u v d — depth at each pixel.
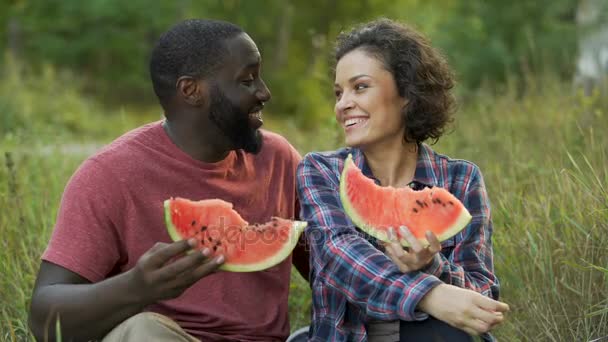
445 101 3.19
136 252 2.96
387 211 2.79
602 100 6.14
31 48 26.31
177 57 3.00
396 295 2.70
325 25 29.98
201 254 2.53
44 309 2.72
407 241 2.66
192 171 3.04
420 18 24.53
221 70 2.99
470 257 3.00
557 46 11.70
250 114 3.05
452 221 2.73
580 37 11.22
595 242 3.60
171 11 26.80
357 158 3.16
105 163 2.95
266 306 3.13
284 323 3.19
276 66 28.86
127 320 2.66
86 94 25.00
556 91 6.81
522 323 3.55
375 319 2.88
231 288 3.04
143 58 27.12
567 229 3.69
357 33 3.12
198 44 2.99
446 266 2.81
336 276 2.86
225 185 3.09
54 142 7.51
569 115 5.89
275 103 26.69
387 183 3.15
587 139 5.02
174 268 2.52
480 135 6.00
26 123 14.19
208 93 3.00
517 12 13.02
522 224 3.87
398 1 28.61
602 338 3.28
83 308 2.65
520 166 4.80
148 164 3.00
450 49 13.38
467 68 12.95
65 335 2.72
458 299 2.65
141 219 2.97
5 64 20.52
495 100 7.40
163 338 2.68
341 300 2.93
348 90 3.08
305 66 28.70
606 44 10.63
